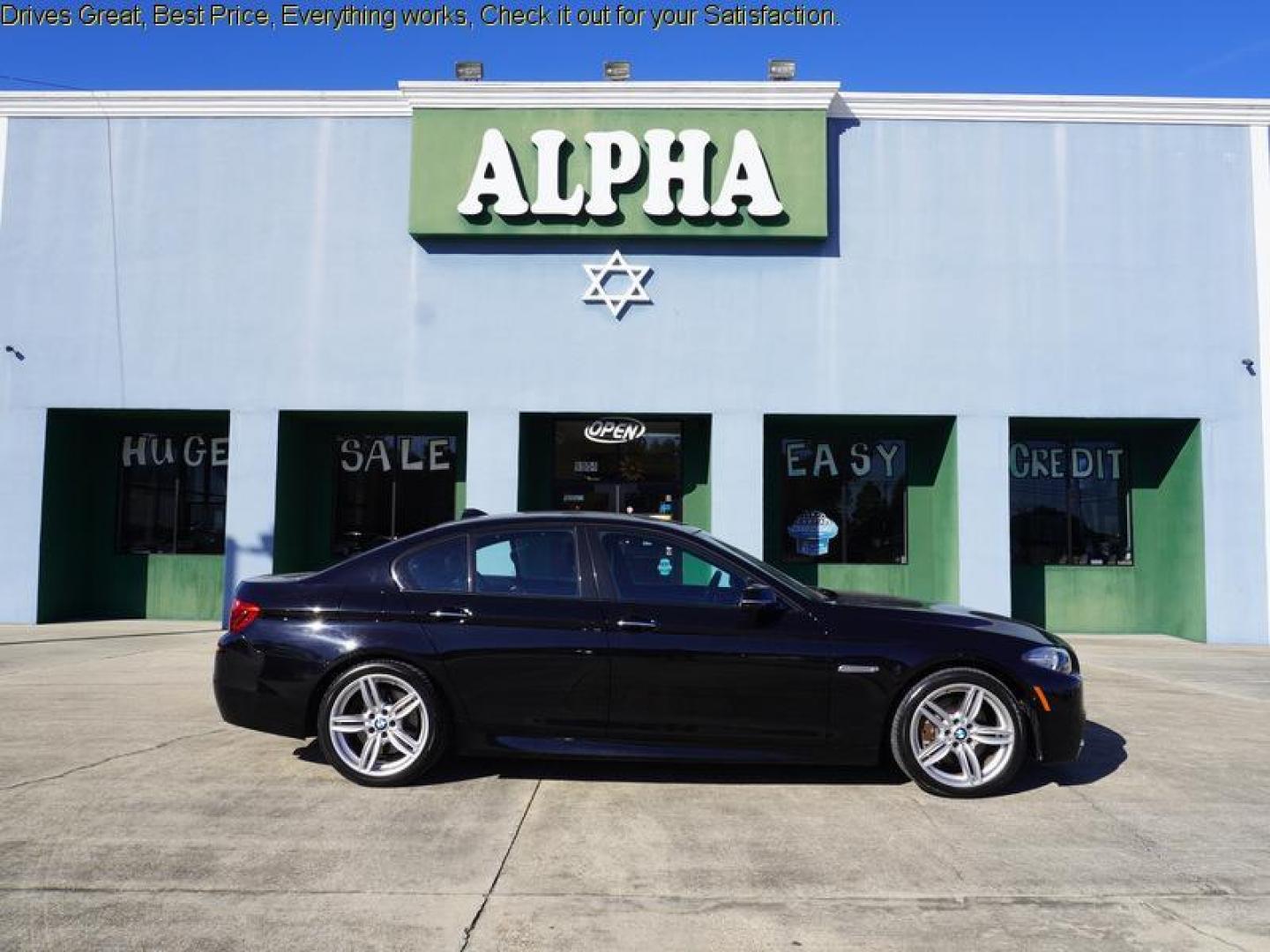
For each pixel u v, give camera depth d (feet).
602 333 43.16
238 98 43.86
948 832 15.69
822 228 42.34
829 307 43.11
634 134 42.88
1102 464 47.85
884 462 47.60
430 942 11.53
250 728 18.22
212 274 43.70
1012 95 43.47
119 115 44.21
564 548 18.51
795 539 47.39
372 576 18.47
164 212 43.93
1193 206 43.73
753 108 42.86
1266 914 12.60
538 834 15.35
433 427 47.78
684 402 42.88
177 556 47.73
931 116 43.62
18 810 16.12
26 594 43.39
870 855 14.62
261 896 12.80
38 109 44.09
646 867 14.02
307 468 47.57
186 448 48.08
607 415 45.06
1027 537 47.52
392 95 43.57
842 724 17.44
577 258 43.32
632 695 17.51
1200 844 15.21
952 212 43.47
